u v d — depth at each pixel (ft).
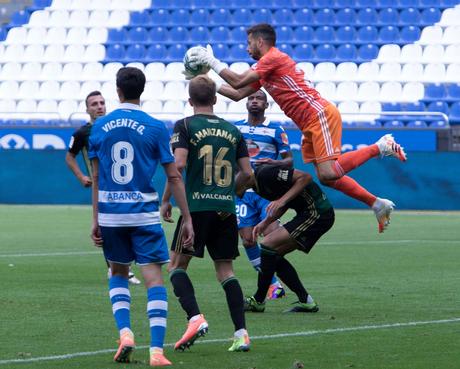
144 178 61.46
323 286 103.09
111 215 61.36
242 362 61.21
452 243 155.33
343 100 281.95
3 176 244.22
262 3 315.78
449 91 280.31
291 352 64.90
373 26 303.07
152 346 60.44
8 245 148.56
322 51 298.35
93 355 63.21
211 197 67.31
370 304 89.45
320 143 94.38
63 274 112.06
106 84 300.20
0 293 94.89
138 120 61.62
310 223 83.15
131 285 103.50
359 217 211.00
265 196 83.76
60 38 319.06
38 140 255.29
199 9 317.01
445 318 80.69
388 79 288.10
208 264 125.08
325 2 311.88
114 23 320.91
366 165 229.25
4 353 63.67
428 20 303.89
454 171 225.97
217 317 80.94
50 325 75.51
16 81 304.50
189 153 67.87
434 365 60.34
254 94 105.09
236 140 69.05
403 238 163.94
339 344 68.08
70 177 241.55
